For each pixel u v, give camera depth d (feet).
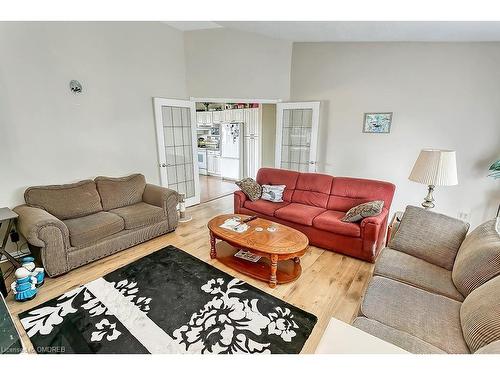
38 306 7.06
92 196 10.56
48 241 8.00
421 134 12.55
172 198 11.77
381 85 13.15
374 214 9.23
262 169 13.85
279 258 7.81
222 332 6.28
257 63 15.37
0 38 8.77
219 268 9.04
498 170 10.36
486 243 5.56
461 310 4.91
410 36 10.94
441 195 12.46
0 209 8.92
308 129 15.80
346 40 13.29
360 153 14.28
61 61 10.27
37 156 10.03
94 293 7.64
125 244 10.21
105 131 12.02
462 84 11.35
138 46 12.81
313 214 10.71
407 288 5.72
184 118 15.64
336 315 6.86
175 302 7.30
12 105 9.25
